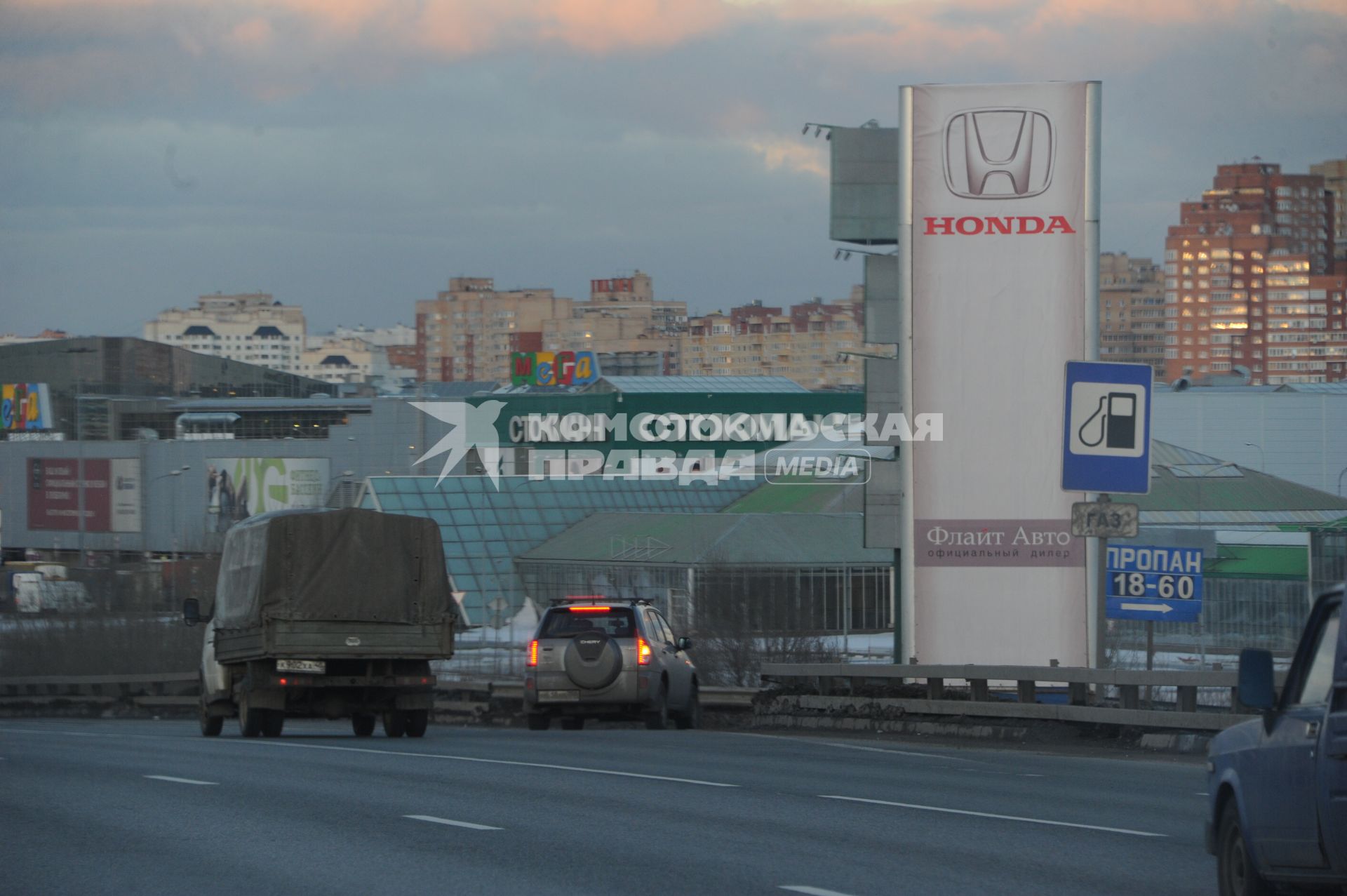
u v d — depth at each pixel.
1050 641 106.06
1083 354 106.25
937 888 31.56
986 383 106.94
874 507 111.81
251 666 81.31
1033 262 106.62
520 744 72.44
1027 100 106.81
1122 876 33.28
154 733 96.38
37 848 36.50
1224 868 30.05
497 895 30.55
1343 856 24.86
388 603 80.88
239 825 40.50
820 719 92.31
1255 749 28.36
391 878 32.34
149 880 32.25
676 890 31.09
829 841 38.06
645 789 49.88
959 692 88.50
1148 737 71.12
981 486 106.81
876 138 112.75
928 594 107.06
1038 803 47.12
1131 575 90.19
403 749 68.00
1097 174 106.62
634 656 90.19
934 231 107.31
